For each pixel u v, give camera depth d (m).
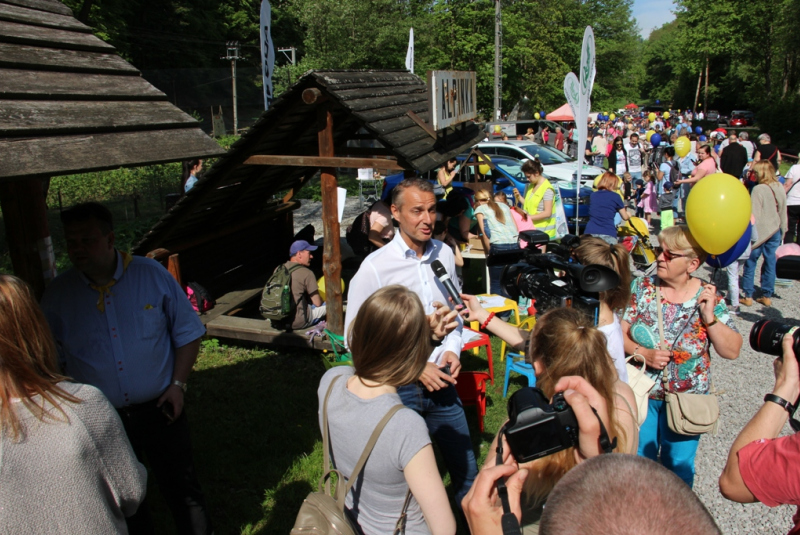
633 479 1.03
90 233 2.55
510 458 1.59
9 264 9.64
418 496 1.79
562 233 7.71
